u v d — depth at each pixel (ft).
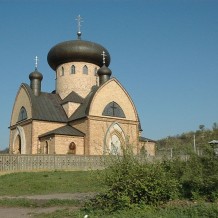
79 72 169.89
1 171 106.63
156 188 45.44
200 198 49.49
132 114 156.87
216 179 49.21
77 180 88.02
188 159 53.47
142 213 40.22
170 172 51.57
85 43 169.37
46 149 142.92
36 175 97.76
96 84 171.94
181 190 51.78
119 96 155.22
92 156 121.29
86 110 146.10
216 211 38.04
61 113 158.20
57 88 174.09
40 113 151.94
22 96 163.32
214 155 51.57
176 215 38.60
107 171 46.42
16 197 68.49
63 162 116.67
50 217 45.14
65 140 139.95
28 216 47.60
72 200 58.03
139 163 47.11
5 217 47.26
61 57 169.99
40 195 70.95
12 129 169.99
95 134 144.25
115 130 149.59
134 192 44.65
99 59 172.14
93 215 42.52
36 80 163.84
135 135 155.43
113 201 45.68
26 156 111.55
